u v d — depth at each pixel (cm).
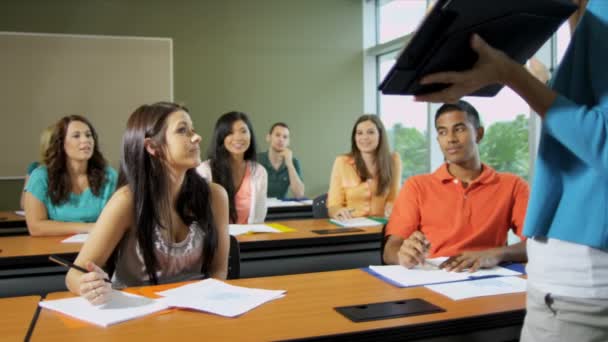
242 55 603
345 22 641
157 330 113
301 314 123
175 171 166
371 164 334
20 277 218
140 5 564
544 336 87
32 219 270
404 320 119
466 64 88
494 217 196
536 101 80
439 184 204
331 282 154
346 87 645
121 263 168
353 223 301
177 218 171
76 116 283
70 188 280
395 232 204
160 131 160
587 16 81
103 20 554
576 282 82
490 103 423
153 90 569
